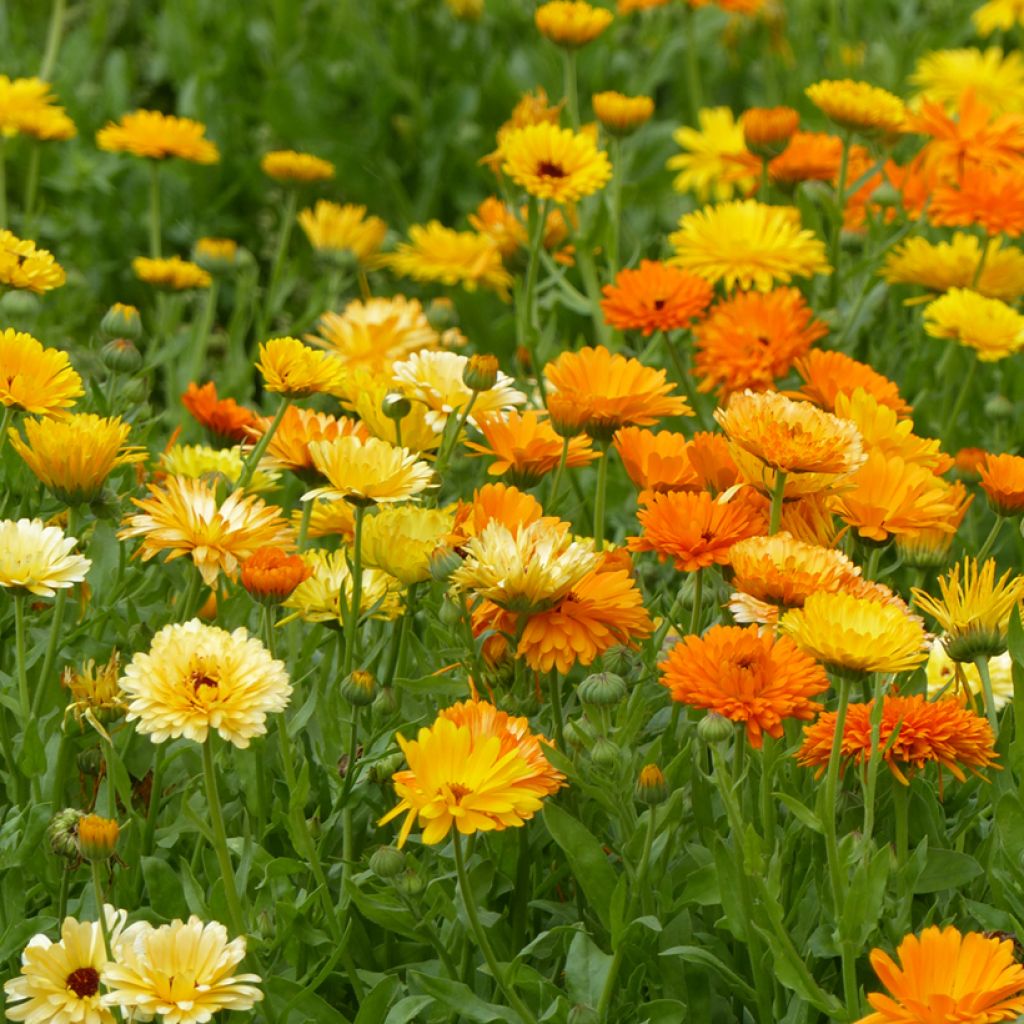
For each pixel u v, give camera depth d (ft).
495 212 8.70
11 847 6.26
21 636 6.33
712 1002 6.19
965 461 7.45
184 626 5.99
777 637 6.19
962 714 6.09
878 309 8.70
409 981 6.20
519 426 6.62
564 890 6.38
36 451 6.38
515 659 6.29
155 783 6.36
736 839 6.03
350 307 8.25
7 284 7.01
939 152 8.46
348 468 6.29
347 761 6.33
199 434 8.15
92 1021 5.86
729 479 6.44
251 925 6.15
